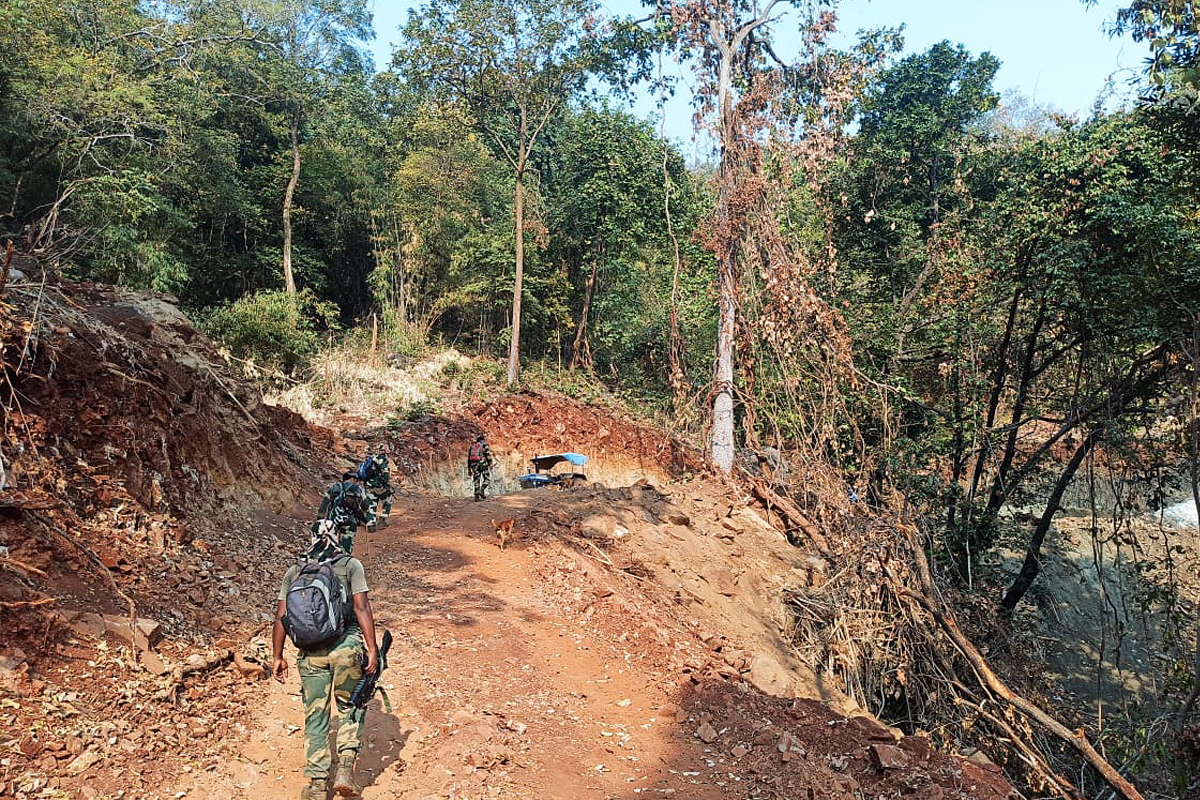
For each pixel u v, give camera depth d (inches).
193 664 209.2
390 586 339.3
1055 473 842.2
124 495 259.6
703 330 1059.9
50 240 320.5
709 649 344.5
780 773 219.3
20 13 774.5
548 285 1414.9
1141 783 442.6
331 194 1454.2
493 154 1644.9
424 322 1373.0
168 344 352.5
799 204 890.7
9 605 178.9
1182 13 466.3
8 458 224.4
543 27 1102.4
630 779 213.9
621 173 1359.5
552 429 1106.7
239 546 305.6
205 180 1176.8
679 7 717.9
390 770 193.9
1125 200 612.4
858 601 456.4
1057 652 786.8
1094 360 673.6
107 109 875.4
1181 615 594.6
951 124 1086.4
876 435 788.6
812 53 731.4
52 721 164.6
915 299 879.1
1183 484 968.9
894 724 422.0
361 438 857.5
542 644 304.7
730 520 577.6
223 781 171.8
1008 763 420.8
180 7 1261.1
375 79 1721.2
